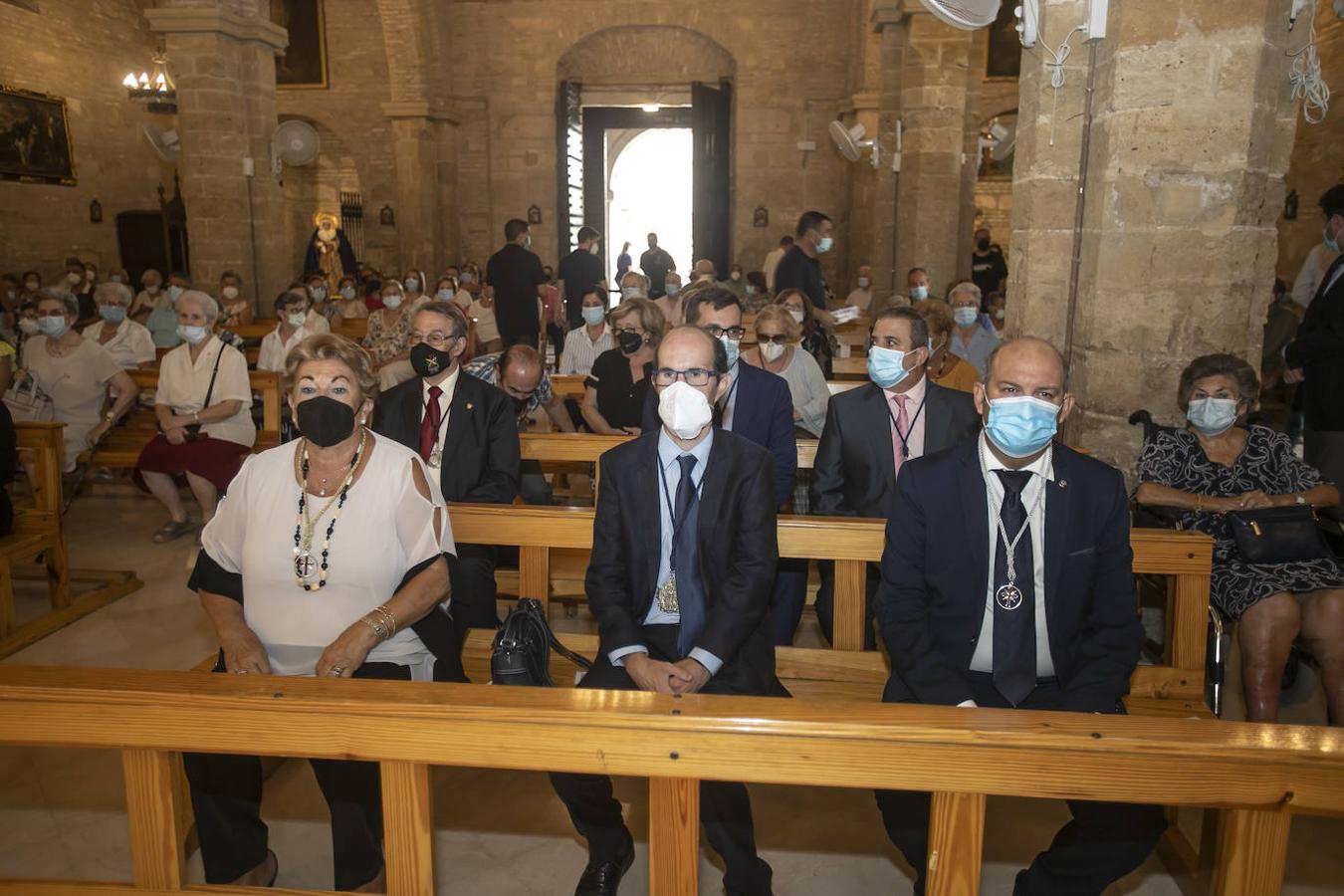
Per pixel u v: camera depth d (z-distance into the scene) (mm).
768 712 1660
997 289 12555
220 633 2494
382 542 2482
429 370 3602
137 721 1753
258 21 10156
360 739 1714
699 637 2461
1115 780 1583
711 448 2572
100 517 6367
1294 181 13055
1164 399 3906
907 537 2436
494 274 9812
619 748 1664
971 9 4117
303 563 2443
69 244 17375
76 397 6059
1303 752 1527
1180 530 3201
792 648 3082
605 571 2557
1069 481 2344
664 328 4824
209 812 2350
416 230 18000
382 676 2484
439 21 17781
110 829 2889
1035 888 2201
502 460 3703
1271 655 3123
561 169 18688
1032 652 2336
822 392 4617
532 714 1658
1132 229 3863
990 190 19406
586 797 2396
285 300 7168
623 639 2420
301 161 15109
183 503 6684
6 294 13758
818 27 18078
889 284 11711
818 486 3555
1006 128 11742
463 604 2943
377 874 2363
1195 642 2889
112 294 7031
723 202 18734
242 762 2389
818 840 2865
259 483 2510
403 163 17797
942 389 3477
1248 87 3625
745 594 2449
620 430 4949
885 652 3051
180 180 18859
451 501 3617
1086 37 3996
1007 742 1582
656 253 14297
